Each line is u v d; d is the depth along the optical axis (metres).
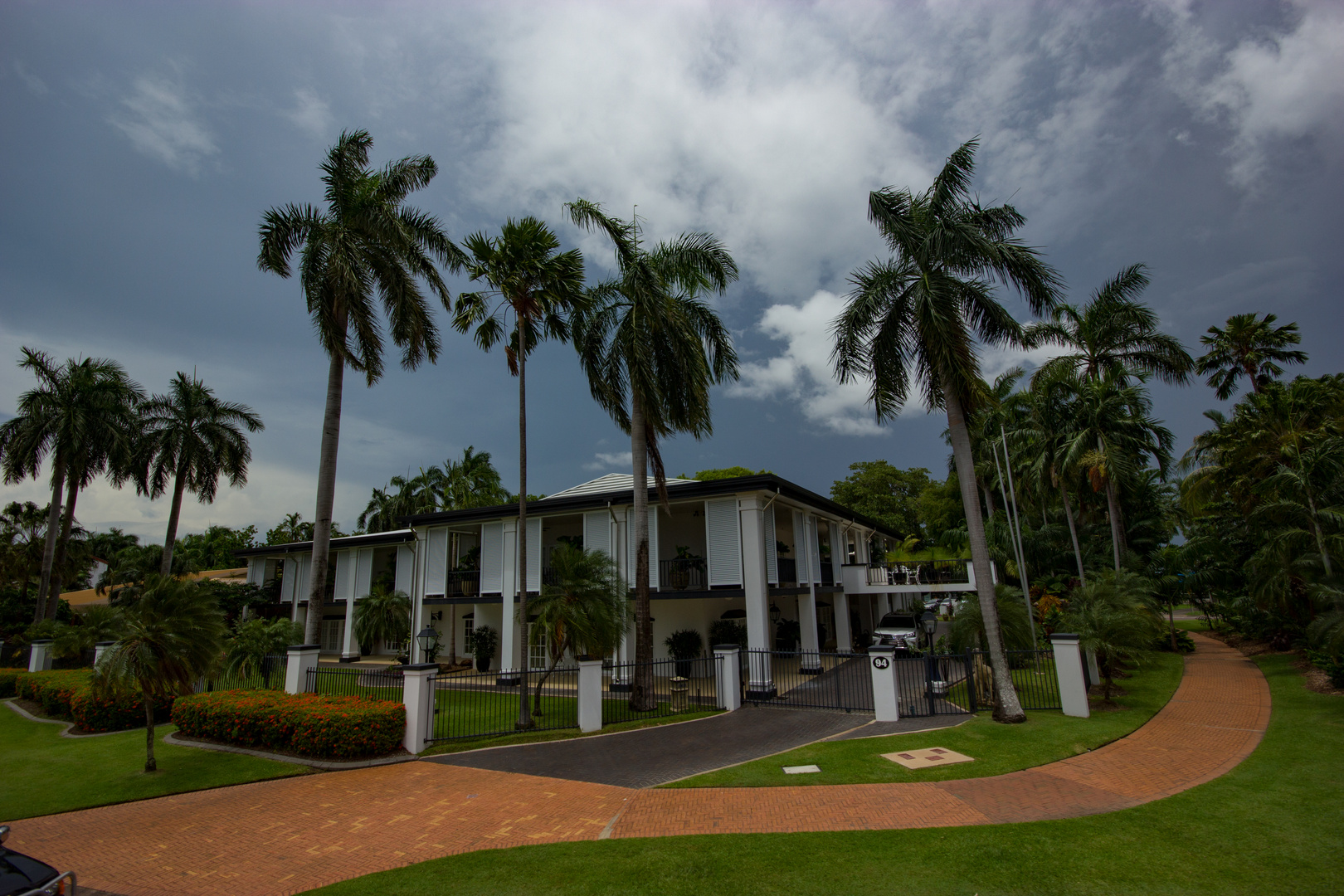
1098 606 14.38
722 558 17.72
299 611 30.64
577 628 13.02
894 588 23.84
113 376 29.00
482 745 11.59
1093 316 25.30
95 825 7.97
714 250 16.42
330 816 8.06
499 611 22.98
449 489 44.31
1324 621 13.09
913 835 6.67
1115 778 8.52
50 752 11.75
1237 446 18.80
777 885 5.64
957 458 12.64
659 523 22.27
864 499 48.47
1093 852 6.14
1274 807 7.21
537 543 20.78
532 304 14.77
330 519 16.14
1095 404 22.83
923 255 12.61
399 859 6.63
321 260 16.52
